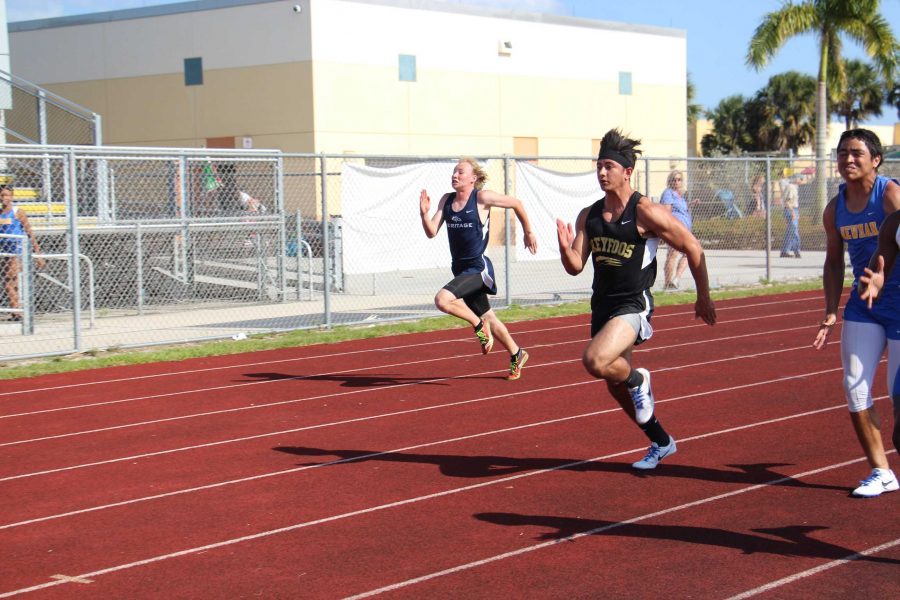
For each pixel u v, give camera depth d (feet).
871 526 17.85
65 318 52.65
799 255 80.23
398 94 96.17
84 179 60.29
